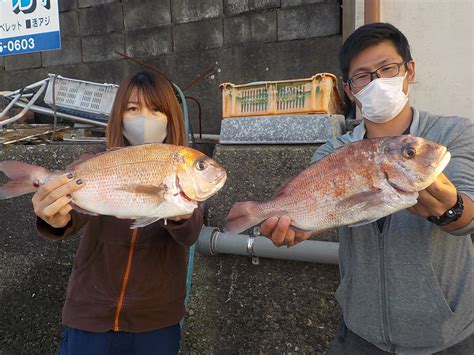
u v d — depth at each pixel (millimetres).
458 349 1655
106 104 3920
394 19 3137
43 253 3350
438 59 3062
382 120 1831
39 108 4137
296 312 2732
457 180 1591
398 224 1691
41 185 1730
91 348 1921
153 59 4836
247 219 1765
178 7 4668
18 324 3420
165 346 2043
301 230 1710
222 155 2947
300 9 4145
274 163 2816
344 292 1853
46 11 4559
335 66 4051
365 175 1562
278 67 4281
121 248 1994
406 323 1654
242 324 2863
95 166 1736
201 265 2977
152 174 1716
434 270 1639
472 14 2953
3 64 5590
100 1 4996
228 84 3088
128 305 1949
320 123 2770
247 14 4375
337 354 1929
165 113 2072
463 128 1697
